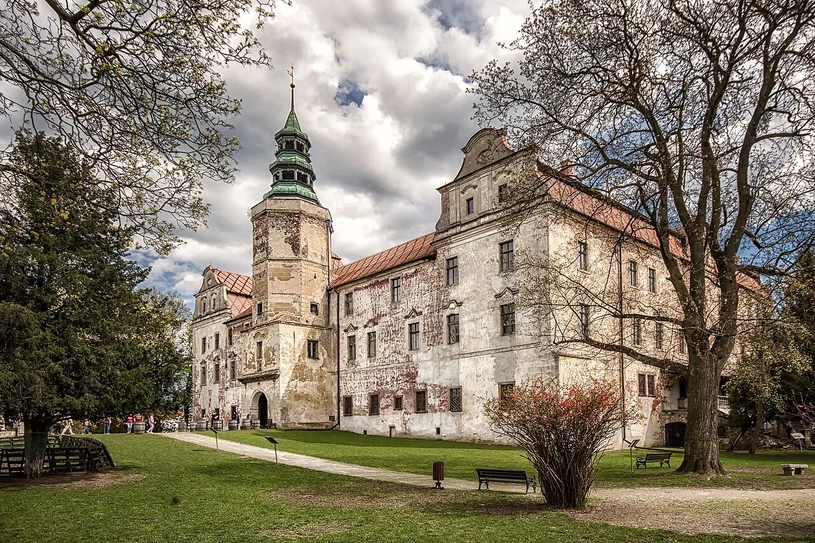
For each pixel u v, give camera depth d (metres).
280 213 47.09
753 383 26.38
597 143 19.09
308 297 46.72
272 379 44.53
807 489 15.82
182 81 10.21
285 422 43.66
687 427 19.27
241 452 26.62
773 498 14.22
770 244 17.41
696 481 17.19
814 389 26.83
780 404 27.55
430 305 38.50
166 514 12.86
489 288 34.34
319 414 45.59
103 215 11.50
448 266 37.69
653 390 36.25
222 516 12.55
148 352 21.02
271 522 11.88
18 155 10.65
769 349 22.59
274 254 46.53
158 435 34.66
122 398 18.78
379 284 43.31
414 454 26.05
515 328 32.50
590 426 13.09
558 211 30.06
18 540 10.59
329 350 47.22
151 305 23.17
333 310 47.62
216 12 9.82
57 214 10.70
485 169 35.50
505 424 14.16
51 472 19.84
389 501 14.31
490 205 34.94
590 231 32.59
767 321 17.72
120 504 14.14
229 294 56.72
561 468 13.09
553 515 12.11
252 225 48.44
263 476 19.16
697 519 11.59
